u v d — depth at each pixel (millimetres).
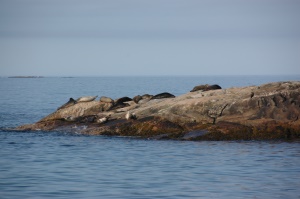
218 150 67438
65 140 76562
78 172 52531
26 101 180500
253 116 79562
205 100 82125
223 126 78438
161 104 85062
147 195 43031
